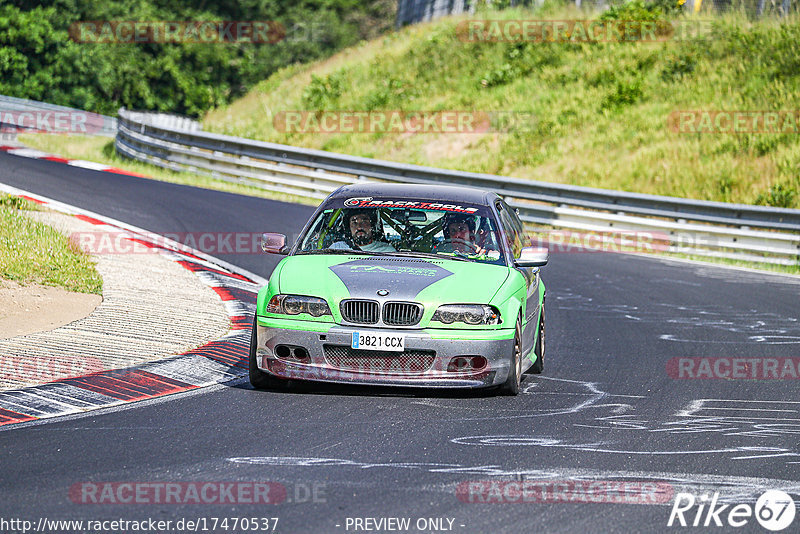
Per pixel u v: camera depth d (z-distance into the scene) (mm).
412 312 26219
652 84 111000
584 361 34281
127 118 99188
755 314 46406
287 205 75250
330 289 26594
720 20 120500
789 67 106875
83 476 18859
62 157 93375
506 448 21984
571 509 17750
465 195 31672
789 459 22047
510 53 124500
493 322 26703
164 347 31203
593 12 131250
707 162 92438
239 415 24266
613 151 98750
